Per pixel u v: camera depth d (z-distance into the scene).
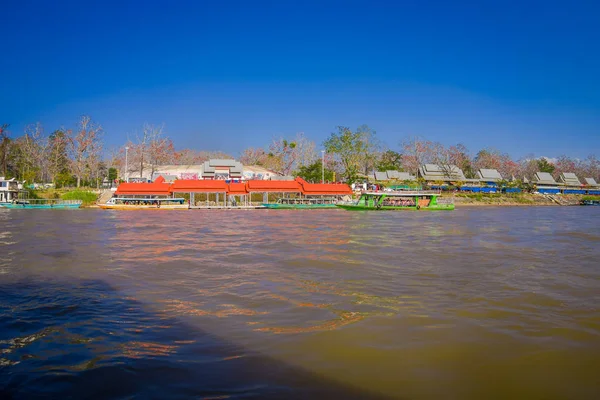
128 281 14.09
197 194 82.69
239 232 30.70
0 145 83.38
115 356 7.61
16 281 14.09
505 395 6.41
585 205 100.06
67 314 10.27
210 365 7.26
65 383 6.55
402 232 31.22
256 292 12.55
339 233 30.20
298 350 7.99
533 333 9.06
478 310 10.75
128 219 44.88
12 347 8.07
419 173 110.88
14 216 49.12
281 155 111.75
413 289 13.02
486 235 29.56
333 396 6.23
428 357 7.75
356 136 94.06
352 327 9.34
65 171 91.25
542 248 22.70
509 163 128.38
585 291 12.86
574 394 6.46
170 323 9.58
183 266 16.88
